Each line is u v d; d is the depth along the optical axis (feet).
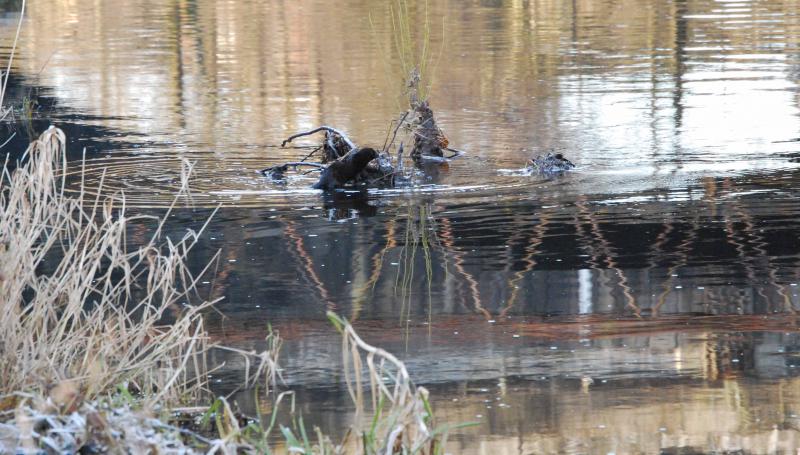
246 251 36.55
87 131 64.85
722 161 53.21
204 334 27.55
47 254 34.42
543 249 36.60
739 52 101.35
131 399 22.70
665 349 26.55
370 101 75.61
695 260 34.94
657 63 94.63
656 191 46.09
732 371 24.88
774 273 33.14
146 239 37.86
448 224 40.42
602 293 31.42
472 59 98.27
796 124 64.23
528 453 20.43
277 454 20.86
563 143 59.47
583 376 24.75
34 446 20.48
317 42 113.70
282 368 25.61
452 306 30.40
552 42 112.06
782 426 21.67
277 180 50.06
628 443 20.92
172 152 57.62
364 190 47.37
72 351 24.82
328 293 31.73
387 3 161.99
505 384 24.30
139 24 138.00
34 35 125.49
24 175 24.75
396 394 20.61
